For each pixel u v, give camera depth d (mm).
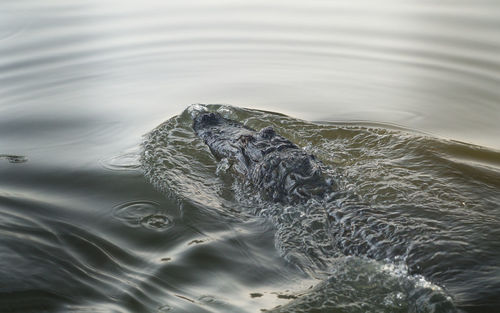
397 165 9477
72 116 12047
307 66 14820
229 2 21422
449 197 8148
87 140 10969
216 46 16297
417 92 13039
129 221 8117
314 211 8141
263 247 7570
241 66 14898
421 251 6656
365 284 6574
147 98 13016
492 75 13562
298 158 9086
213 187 9328
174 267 7020
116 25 18297
